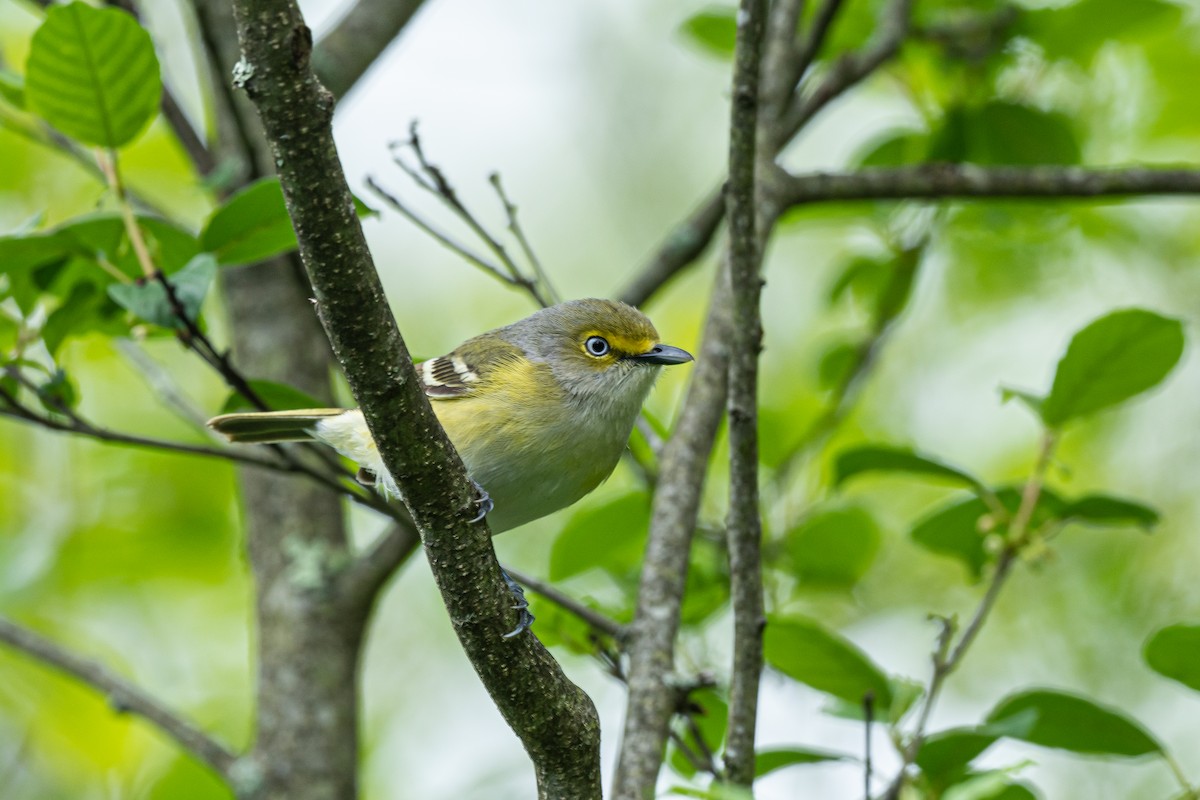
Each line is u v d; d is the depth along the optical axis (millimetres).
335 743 10688
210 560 15492
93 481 15594
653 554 9188
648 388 9711
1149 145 14742
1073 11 12141
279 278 11914
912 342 17172
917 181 11555
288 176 5590
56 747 14789
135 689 10812
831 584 11633
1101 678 15469
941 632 8312
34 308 8836
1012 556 8805
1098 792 14844
